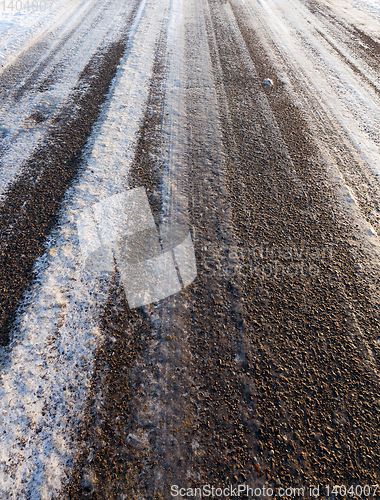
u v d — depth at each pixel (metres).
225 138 4.09
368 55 6.16
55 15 6.91
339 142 4.15
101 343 2.31
